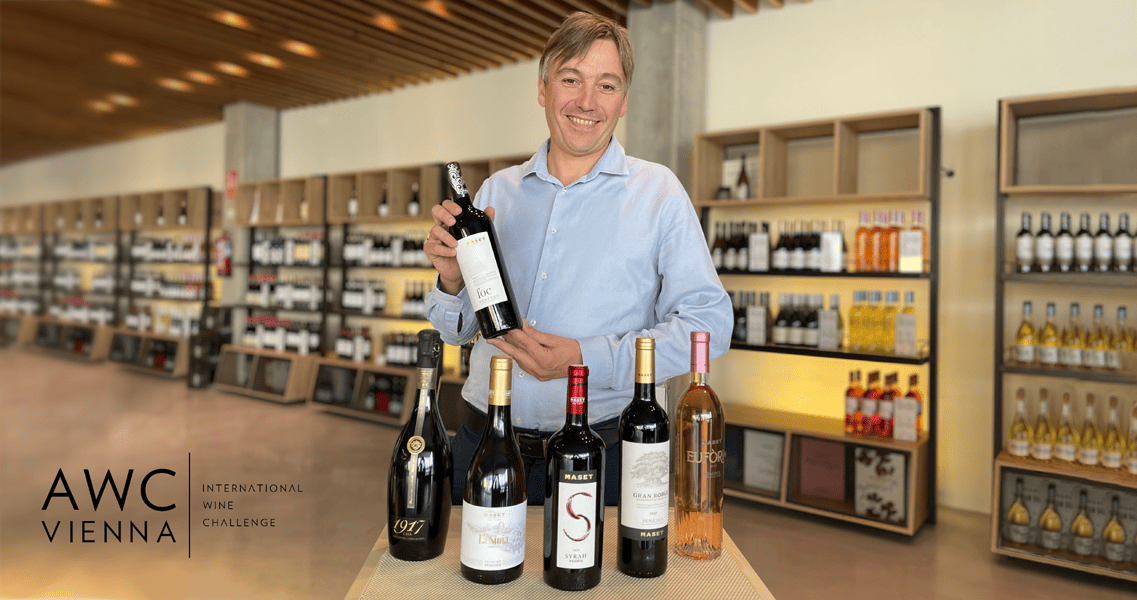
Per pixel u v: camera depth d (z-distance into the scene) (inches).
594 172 48.2
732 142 160.6
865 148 148.3
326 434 198.4
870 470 130.0
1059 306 129.8
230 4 168.2
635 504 32.6
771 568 113.0
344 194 236.2
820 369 153.1
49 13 176.4
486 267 38.8
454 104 219.9
